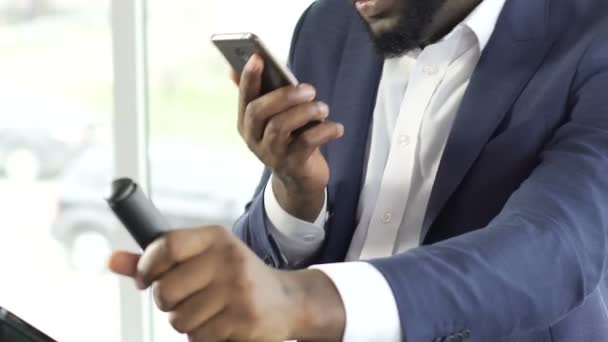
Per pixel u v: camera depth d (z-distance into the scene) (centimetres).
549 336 98
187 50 249
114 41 248
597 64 99
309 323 65
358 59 119
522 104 102
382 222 110
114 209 59
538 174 91
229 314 58
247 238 116
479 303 74
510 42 105
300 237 111
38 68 267
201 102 252
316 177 102
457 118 104
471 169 102
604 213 86
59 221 280
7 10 266
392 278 71
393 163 111
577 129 94
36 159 277
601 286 103
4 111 274
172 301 57
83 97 265
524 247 79
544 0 107
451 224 102
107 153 268
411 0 102
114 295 274
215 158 254
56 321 274
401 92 114
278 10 227
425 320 71
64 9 261
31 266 283
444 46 110
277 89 92
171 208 258
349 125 116
